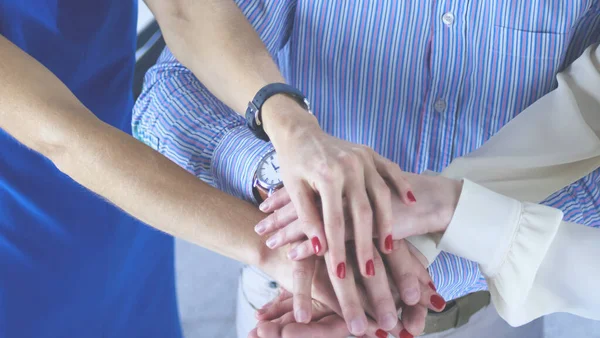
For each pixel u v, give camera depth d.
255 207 1.06
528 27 1.11
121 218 1.25
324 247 1.01
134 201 1.03
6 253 1.17
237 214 1.04
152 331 1.42
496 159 1.08
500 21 1.11
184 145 1.13
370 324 1.03
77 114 1.02
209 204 1.04
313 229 1.01
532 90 1.14
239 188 1.10
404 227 1.04
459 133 1.17
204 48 1.11
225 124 1.14
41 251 1.18
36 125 1.01
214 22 1.11
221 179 1.12
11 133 1.03
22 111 1.01
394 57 1.15
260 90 1.07
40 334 1.21
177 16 1.13
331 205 1.00
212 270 2.23
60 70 1.16
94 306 1.26
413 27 1.13
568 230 1.04
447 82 1.15
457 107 1.16
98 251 1.23
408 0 1.12
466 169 1.09
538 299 1.05
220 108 1.16
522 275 1.02
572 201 1.10
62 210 1.18
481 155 1.10
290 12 1.18
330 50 1.17
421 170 1.20
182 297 2.13
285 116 1.05
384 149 1.21
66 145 1.02
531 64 1.12
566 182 1.09
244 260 1.04
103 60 1.21
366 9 1.14
